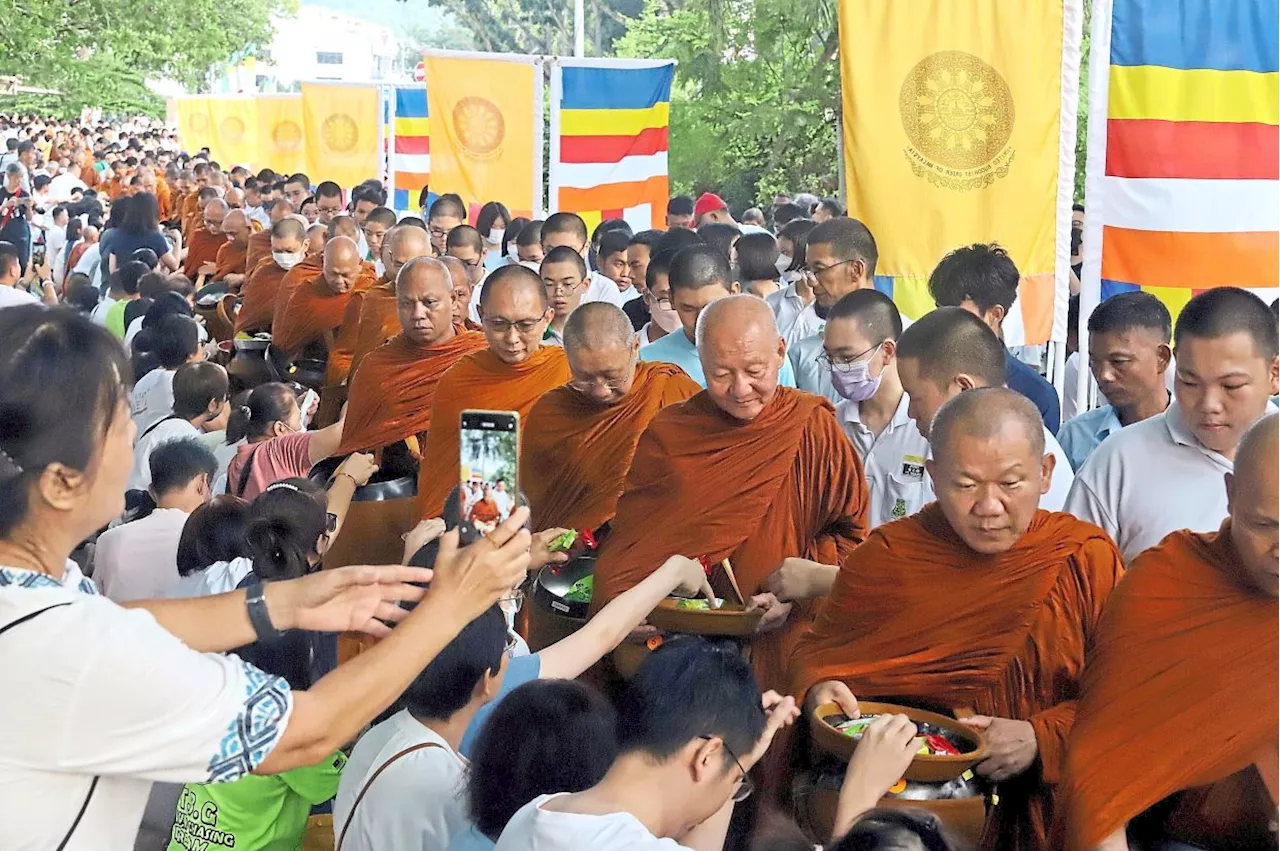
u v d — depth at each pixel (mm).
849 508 4336
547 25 44375
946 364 4148
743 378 4227
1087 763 3016
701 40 22406
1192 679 2982
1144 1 5855
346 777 3156
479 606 2416
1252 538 2865
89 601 2133
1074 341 8445
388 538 6453
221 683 2188
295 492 4574
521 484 5418
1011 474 3193
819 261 6055
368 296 8602
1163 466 4078
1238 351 3826
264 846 3697
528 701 2863
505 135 11508
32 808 2096
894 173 6043
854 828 2268
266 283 11469
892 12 5949
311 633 3707
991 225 6078
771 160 22109
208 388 6727
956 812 3021
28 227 15391
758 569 4301
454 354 6836
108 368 2178
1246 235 5969
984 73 5984
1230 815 3045
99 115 39531
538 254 9109
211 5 32688
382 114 17984
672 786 2553
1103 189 6027
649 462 4406
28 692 2064
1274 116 5930
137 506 6035
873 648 3424
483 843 2840
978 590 3334
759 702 2629
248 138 30359
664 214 11891
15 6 26312
